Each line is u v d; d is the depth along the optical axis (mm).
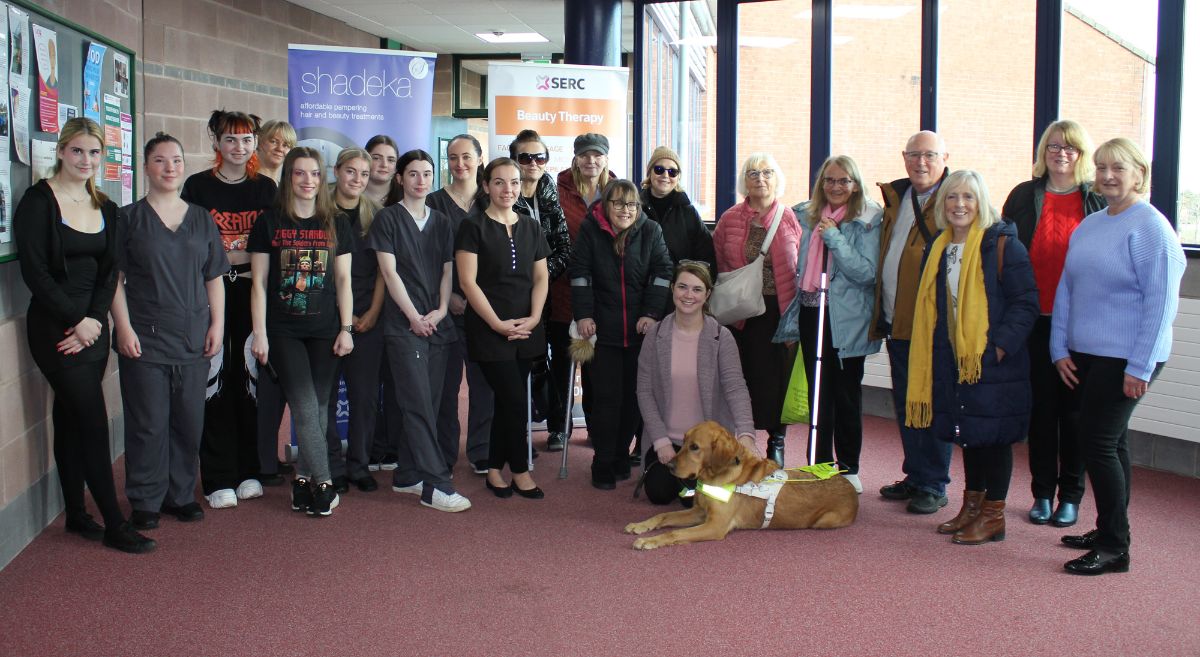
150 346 3664
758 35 6605
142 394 3674
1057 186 3848
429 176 4090
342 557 3457
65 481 3637
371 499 4211
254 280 3887
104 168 4613
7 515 3357
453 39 9930
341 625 2869
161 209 3686
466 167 4523
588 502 4195
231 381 4172
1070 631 2855
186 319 3703
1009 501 4230
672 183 4559
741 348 4484
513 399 4152
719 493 3654
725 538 3688
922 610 3004
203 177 4113
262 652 2689
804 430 5656
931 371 3715
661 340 4129
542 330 4262
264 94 8180
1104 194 3338
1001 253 3551
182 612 2957
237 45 7812
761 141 6711
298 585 3184
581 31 6859
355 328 4145
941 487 4105
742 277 4273
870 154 6309
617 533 3758
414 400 4027
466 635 2805
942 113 5980
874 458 5055
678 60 7723
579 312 4328
